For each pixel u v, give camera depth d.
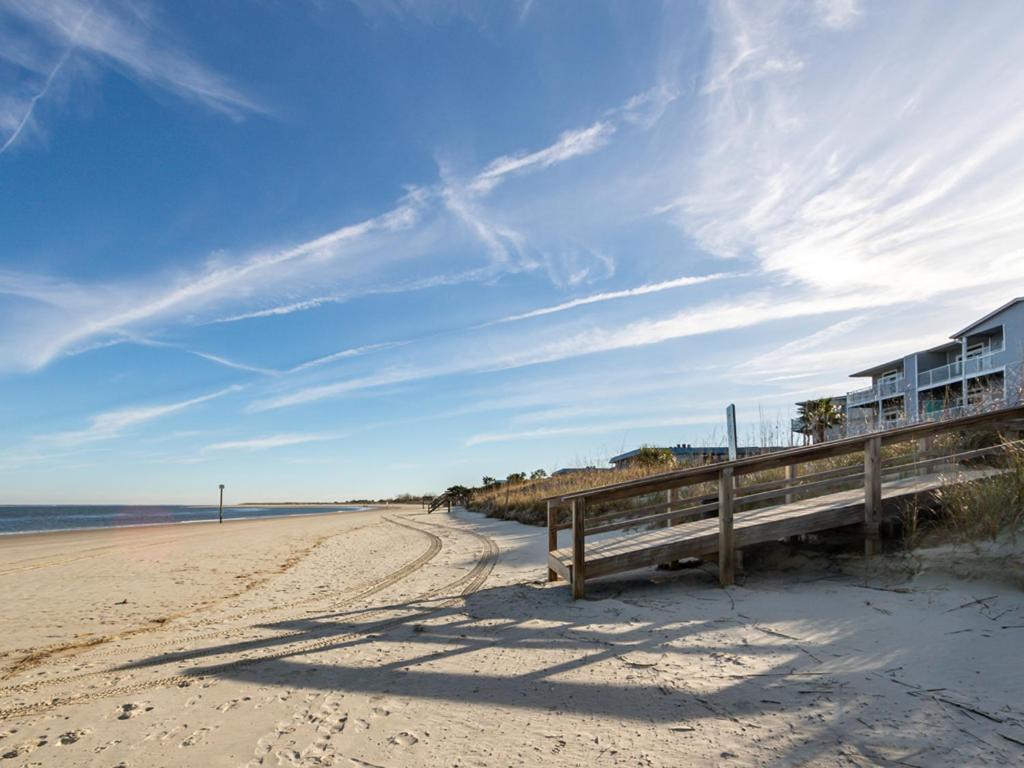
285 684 4.57
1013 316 33.94
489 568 10.99
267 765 3.16
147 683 4.80
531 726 3.50
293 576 11.70
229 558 15.55
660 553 7.16
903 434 6.87
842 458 10.90
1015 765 2.68
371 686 4.42
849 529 7.38
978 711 3.21
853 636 4.59
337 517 49.78
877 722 3.19
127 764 3.26
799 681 3.86
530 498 26.08
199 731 3.69
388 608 7.64
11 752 3.49
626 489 7.27
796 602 5.77
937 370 39.00
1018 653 3.87
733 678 4.03
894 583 5.79
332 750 3.31
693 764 2.90
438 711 3.84
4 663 5.73
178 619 7.70
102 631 7.10
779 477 11.59
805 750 2.95
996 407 10.91
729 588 6.75
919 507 6.77
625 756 3.03
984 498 6.02
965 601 4.91
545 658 4.86
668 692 3.87
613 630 5.56
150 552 17.66
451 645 5.51
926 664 3.90
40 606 8.84
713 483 12.61
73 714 4.13
